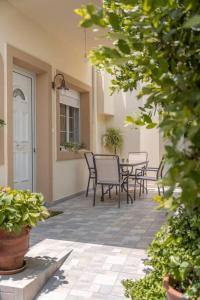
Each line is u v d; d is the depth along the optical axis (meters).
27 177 5.50
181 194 0.76
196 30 0.99
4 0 4.42
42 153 5.68
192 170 0.75
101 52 1.05
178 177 0.75
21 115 5.32
